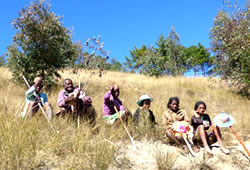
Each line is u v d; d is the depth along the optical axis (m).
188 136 4.62
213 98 11.29
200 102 4.79
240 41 11.69
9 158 3.15
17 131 3.66
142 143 4.56
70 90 5.09
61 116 4.91
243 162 4.03
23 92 9.24
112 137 4.41
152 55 25.80
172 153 4.00
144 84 15.78
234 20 12.41
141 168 3.55
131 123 5.12
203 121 4.78
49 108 4.68
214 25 13.13
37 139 3.74
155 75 23.53
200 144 4.66
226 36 12.46
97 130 4.80
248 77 11.78
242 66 12.19
